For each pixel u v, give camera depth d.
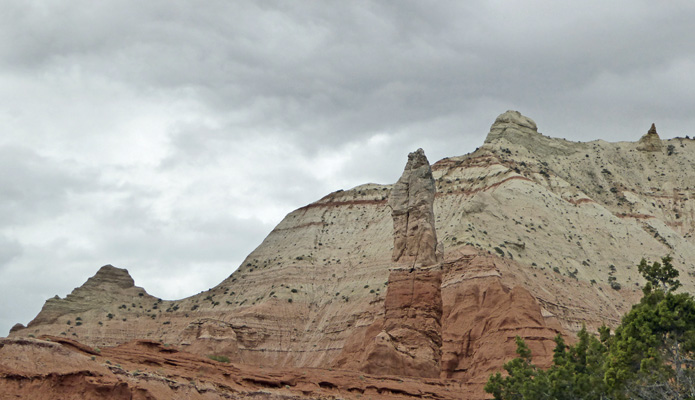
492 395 75.94
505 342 92.69
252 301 180.62
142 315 176.50
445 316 120.69
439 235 180.12
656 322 56.91
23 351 45.72
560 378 66.62
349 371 74.69
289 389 61.66
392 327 86.56
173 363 57.16
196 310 181.38
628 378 55.81
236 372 60.53
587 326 151.00
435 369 83.50
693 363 56.34
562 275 170.75
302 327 167.50
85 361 48.28
